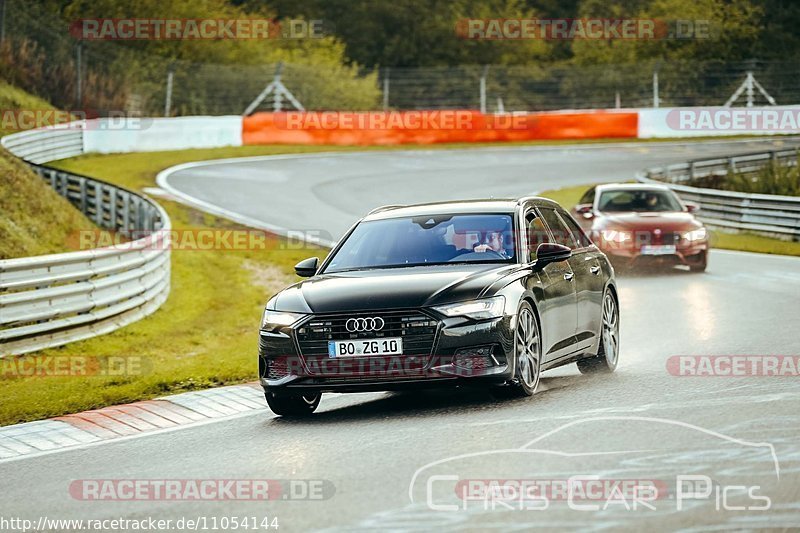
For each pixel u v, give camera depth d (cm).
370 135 14650
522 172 12362
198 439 2441
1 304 3975
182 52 16825
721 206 8681
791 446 1998
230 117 13462
